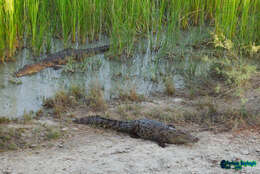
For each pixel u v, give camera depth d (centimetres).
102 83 951
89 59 1093
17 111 790
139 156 599
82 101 852
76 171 546
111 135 692
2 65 1023
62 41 1212
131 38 1178
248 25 1159
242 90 841
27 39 1173
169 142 653
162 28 1308
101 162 575
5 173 536
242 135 681
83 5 1169
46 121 745
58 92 867
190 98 873
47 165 563
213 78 984
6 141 646
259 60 1070
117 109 812
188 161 586
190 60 1102
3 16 1032
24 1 1108
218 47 1141
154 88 934
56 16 1219
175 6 1278
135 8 1220
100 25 1230
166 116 765
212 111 782
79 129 711
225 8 1143
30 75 983
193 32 1298
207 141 659
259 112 768
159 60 1102
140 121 694
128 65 1066
